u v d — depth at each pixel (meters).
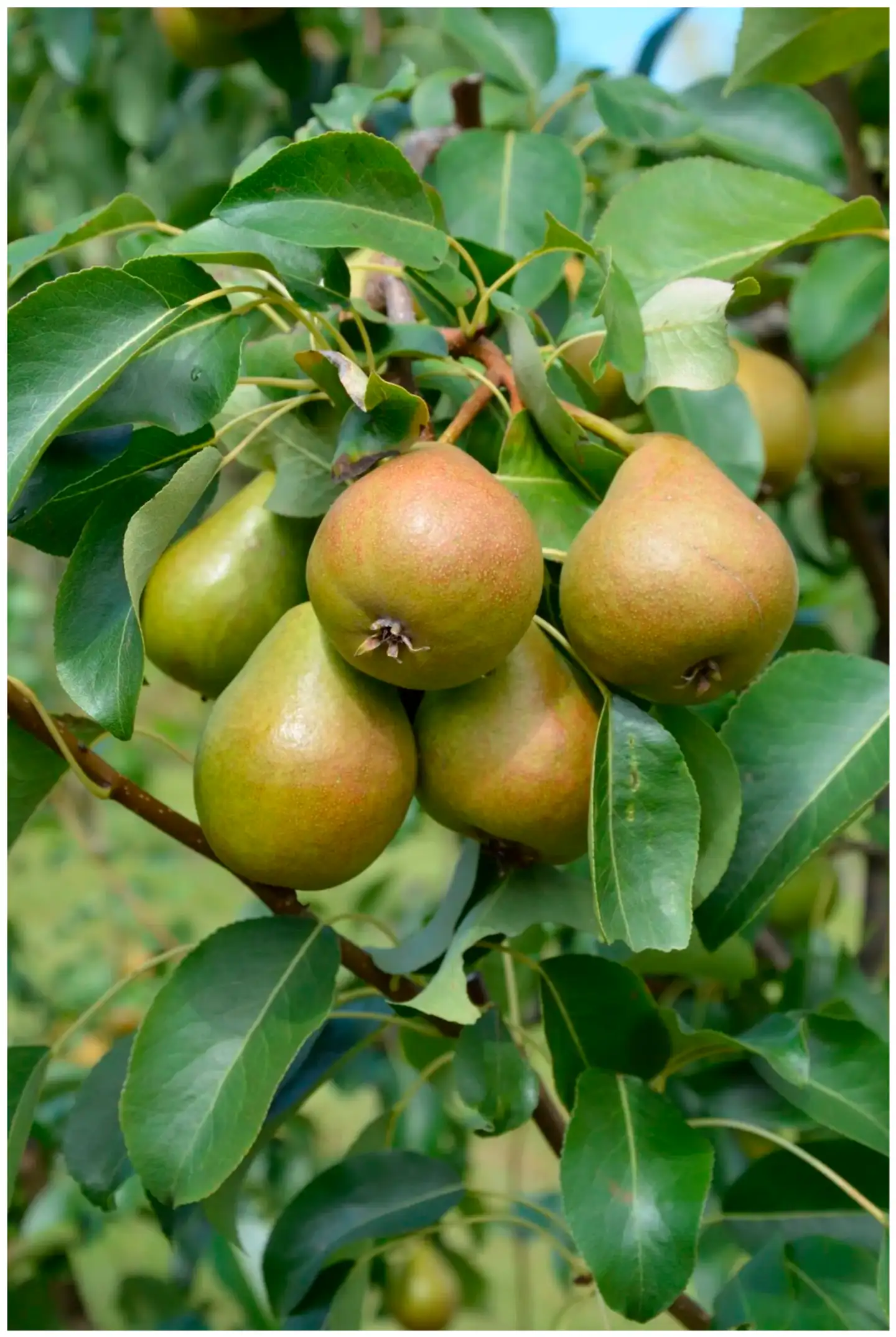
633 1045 0.76
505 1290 1.71
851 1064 0.76
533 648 0.70
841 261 0.91
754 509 0.70
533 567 0.67
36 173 1.42
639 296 0.78
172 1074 0.71
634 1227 0.70
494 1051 0.73
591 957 0.75
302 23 1.16
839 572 1.11
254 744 0.69
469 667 0.67
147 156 1.29
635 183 0.80
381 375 0.73
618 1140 0.72
